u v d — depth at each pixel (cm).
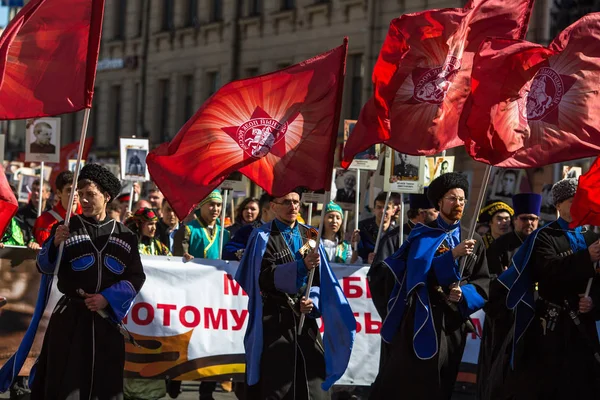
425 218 1097
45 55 875
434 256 906
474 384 1262
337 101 911
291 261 926
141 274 902
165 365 1145
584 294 890
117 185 905
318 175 910
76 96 870
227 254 1147
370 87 3228
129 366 1137
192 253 1286
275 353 900
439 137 902
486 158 866
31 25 874
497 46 851
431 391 889
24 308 1141
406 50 893
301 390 910
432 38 893
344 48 913
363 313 1207
